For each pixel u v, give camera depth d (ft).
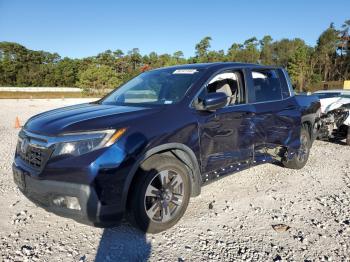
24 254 10.09
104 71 216.33
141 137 10.48
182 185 11.76
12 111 65.67
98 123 10.33
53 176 9.89
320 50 257.34
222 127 13.07
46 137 10.23
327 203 14.20
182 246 10.58
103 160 9.70
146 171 10.69
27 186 10.62
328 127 27.27
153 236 11.21
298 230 11.70
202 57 307.37
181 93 12.76
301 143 18.88
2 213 12.98
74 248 10.46
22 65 326.24
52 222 12.25
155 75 15.21
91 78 212.23
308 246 10.62
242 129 14.01
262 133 15.14
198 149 12.17
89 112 11.80
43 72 325.21
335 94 31.04
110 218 9.97
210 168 12.82
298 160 18.93
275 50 312.50
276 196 14.97
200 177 12.46
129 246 10.59
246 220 12.45
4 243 10.72
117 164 9.87
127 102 13.67
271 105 15.84
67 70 326.24
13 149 25.20
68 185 9.70
